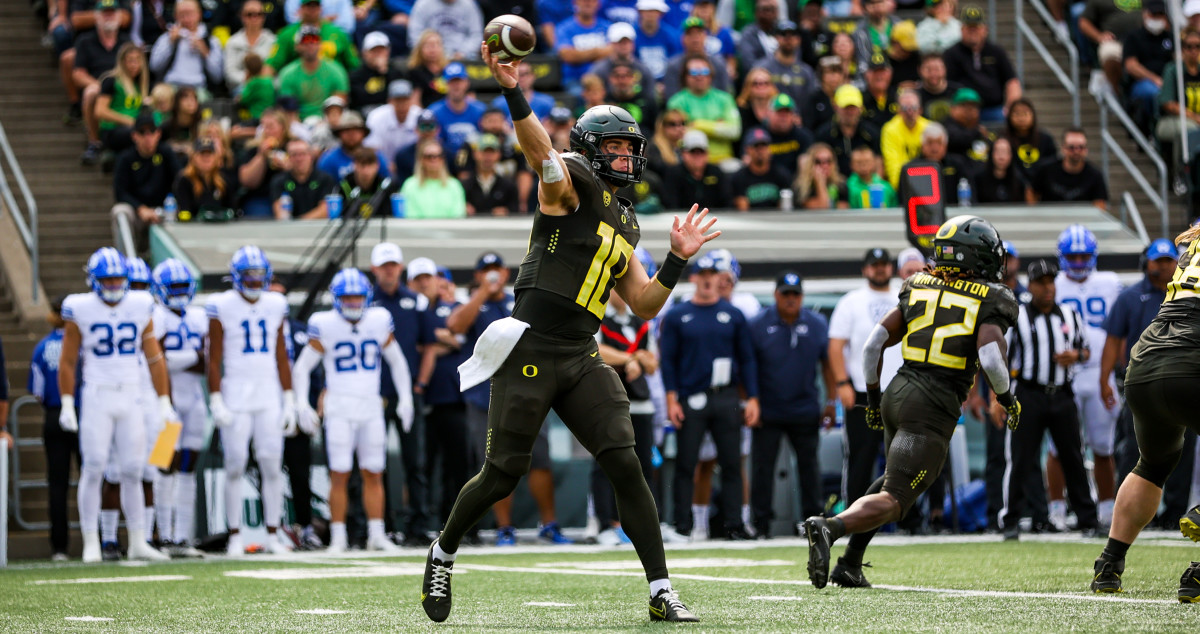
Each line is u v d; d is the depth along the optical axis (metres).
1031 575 25.53
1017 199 54.97
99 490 36.72
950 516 42.12
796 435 41.91
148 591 25.30
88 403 36.41
